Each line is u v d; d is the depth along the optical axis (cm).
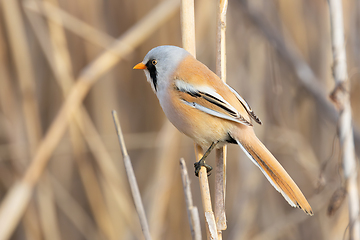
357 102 930
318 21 970
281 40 908
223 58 610
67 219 998
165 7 857
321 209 901
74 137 880
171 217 928
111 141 989
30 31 963
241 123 573
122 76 1032
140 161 1019
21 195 748
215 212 536
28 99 869
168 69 630
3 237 715
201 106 601
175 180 938
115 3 1027
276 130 934
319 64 970
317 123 986
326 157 955
